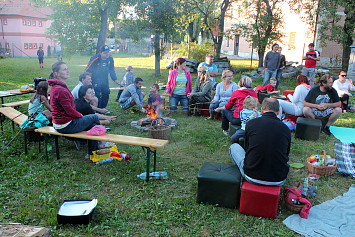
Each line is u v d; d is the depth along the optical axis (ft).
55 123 15.71
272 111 12.36
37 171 15.34
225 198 12.40
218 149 19.20
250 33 58.95
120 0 44.78
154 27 47.52
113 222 11.30
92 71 26.09
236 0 60.90
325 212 12.23
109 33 54.65
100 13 48.44
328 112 22.62
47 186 13.94
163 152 18.51
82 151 18.38
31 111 18.34
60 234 10.39
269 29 57.41
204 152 18.66
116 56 113.39
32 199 12.81
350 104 31.40
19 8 120.06
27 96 34.58
